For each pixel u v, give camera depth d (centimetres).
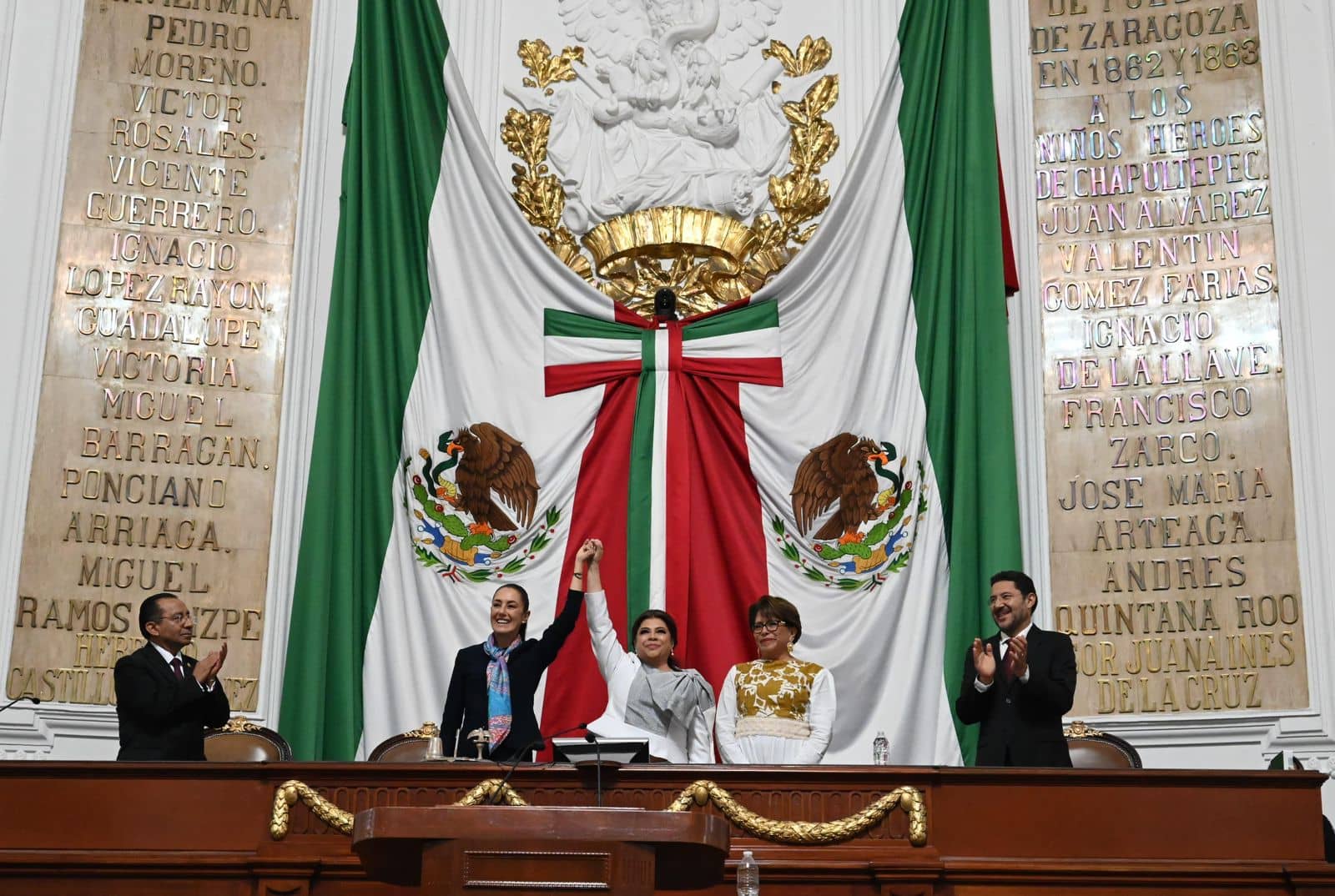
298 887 502
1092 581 841
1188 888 515
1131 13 911
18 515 821
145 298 866
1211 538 832
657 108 934
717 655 828
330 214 897
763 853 514
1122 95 902
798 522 849
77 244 866
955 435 847
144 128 888
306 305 881
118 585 826
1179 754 806
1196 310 866
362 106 889
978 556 829
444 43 901
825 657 827
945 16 902
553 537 848
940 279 870
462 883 391
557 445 857
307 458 859
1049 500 855
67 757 796
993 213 870
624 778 522
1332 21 882
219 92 900
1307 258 852
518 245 882
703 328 875
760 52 951
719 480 855
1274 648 807
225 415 859
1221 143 884
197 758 598
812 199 918
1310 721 790
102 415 846
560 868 393
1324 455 823
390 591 836
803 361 870
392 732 816
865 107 929
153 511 839
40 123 875
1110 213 889
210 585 835
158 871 509
